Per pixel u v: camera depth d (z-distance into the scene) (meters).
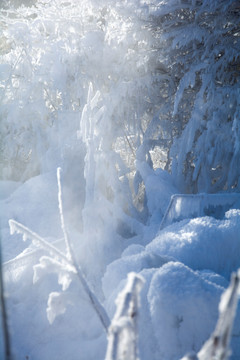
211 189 6.32
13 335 3.22
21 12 9.06
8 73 9.11
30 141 8.87
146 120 8.01
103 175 5.77
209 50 6.86
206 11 6.71
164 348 2.68
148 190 5.85
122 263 3.41
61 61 8.05
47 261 2.22
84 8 7.97
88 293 2.12
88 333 3.17
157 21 7.23
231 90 6.40
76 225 5.47
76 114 7.68
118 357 1.32
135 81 7.19
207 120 6.63
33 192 6.37
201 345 2.62
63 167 6.02
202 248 3.49
